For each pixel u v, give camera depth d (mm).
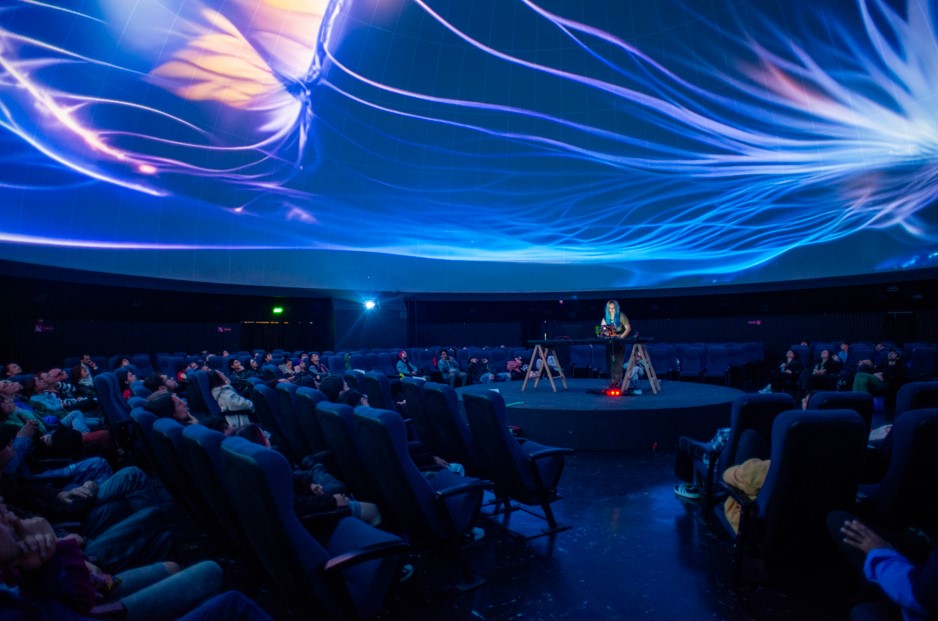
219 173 13211
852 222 12164
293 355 13242
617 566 3518
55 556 1718
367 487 3658
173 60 12008
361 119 15242
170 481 3660
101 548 2930
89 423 6379
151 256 12031
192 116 12539
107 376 5500
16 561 1586
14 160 9430
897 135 11391
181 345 14477
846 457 2645
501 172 16000
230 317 15539
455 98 15867
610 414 6863
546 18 15391
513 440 3975
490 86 15836
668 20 14336
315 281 14969
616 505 4746
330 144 14961
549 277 15914
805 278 12914
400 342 15977
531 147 15836
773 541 2926
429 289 16141
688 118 14359
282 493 2115
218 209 13242
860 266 12070
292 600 2480
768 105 13258
